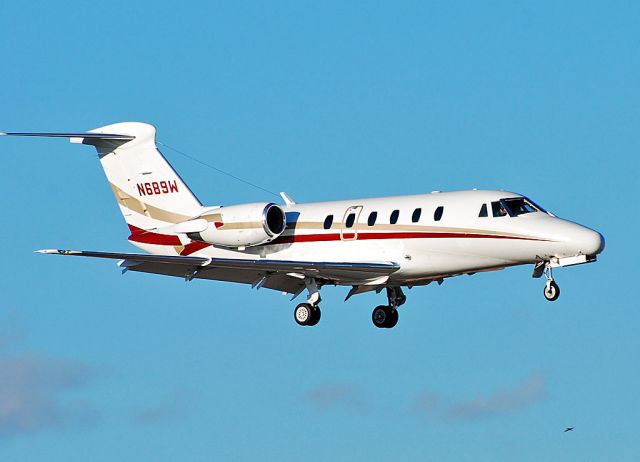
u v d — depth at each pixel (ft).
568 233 336.90
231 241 367.45
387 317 378.32
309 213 373.40
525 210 346.74
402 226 355.97
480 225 345.92
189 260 340.80
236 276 365.20
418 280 365.61
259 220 362.74
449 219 350.02
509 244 342.44
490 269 353.92
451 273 355.77
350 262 357.20
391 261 357.20
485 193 351.46
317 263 352.28
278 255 374.43
